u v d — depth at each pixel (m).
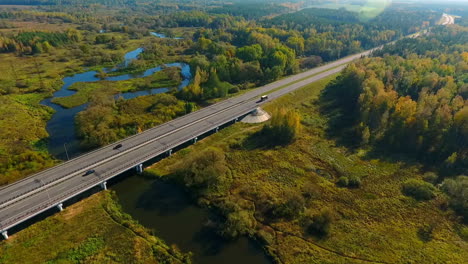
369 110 114.31
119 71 180.00
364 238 67.31
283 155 98.50
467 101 108.31
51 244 62.66
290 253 63.81
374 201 79.00
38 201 69.50
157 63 197.25
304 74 173.62
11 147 95.69
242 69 160.00
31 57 196.50
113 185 82.44
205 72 146.50
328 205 77.19
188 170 82.00
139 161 85.44
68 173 79.94
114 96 142.50
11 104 125.94
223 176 84.88
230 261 62.34
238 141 104.19
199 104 134.00
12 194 71.81
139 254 61.84
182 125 108.94
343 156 99.50
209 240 66.81
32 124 111.88
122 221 69.56
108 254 61.31
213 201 77.50
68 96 140.00
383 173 90.88
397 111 108.88
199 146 101.44
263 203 76.88
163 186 82.75
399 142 102.81
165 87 157.00
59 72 170.62
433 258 62.31
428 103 111.50
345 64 196.00
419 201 79.06
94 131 99.12
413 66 152.25
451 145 96.75
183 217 72.94
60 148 98.94
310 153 100.38
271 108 129.38
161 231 68.62
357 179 85.50
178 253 62.66
